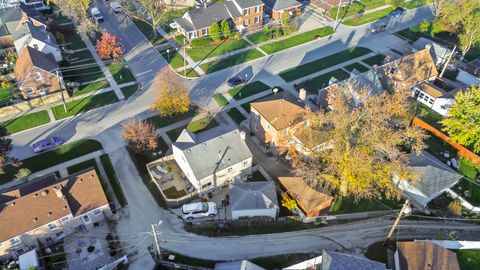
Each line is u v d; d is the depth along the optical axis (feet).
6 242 137.49
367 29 305.94
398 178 165.99
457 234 152.35
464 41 258.78
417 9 342.03
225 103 222.07
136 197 165.58
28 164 180.55
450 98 209.56
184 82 239.30
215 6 290.76
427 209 162.81
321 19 318.45
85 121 207.41
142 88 233.55
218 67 254.47
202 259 142.31
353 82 205.26
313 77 246.06
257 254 143.95
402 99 174.09
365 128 153.17
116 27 301.43
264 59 264.31
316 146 174.29
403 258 132.77
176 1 325.42
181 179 171.12
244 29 297.33
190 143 167.43
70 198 148.46
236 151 168.96
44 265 138.00
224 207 162.61
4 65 250.98
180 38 285.84
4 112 210.79
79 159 183.62
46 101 220.43
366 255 143.74
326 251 132.05
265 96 227.61
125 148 190.08
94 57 263.70
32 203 143.95
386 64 228.02
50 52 250.98
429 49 244.01
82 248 145.89
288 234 151.43
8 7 293.23
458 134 185.98
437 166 169.89
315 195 154.20
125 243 147.64
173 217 158.10
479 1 270.05
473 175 179.52
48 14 321.73
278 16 312.71
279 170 179.83
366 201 165.58
